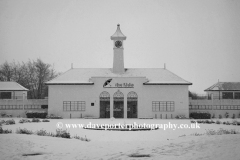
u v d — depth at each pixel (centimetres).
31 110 6725
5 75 9475
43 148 2231
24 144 2361
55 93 6397
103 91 6391
